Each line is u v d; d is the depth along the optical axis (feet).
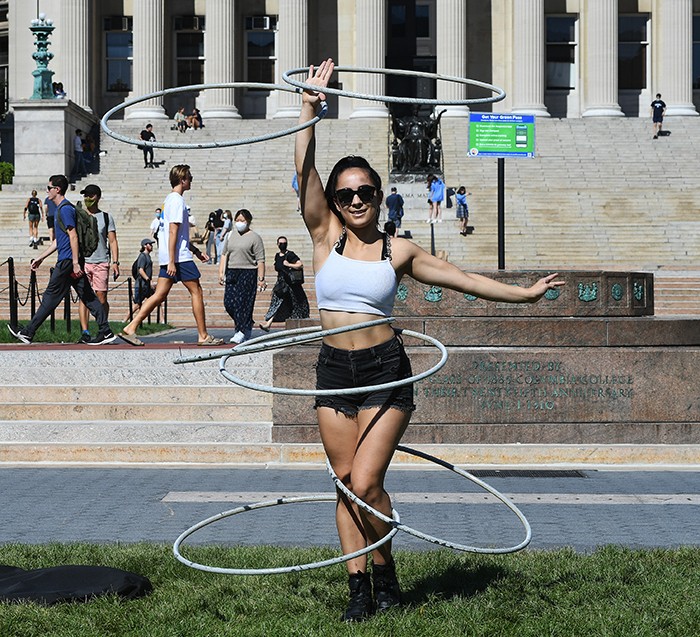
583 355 48.93
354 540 25.49
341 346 25.00
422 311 50.85
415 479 44.91
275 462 48.52
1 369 53.93
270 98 235.61
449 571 28.89
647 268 144.36
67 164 177.68
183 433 49.93
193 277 61.87
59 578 27.27
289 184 176.35
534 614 25.29
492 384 48.91
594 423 49.06
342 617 25.22
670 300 120.88
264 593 27.12
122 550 30.91
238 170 181.27
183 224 61.62
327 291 25.25
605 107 215.51
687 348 49.90
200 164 183.62
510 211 162.71
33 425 50.21
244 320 67.97
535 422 49.03
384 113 211.61
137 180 179.22
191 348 58.65
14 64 230.27
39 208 155.94
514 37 221.46
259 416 51.29
